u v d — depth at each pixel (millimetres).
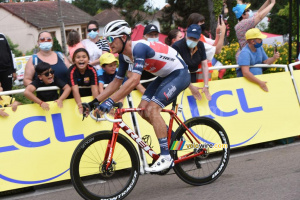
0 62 5297
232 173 4238
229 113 5047
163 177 4344
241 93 5152
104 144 3799
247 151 5137
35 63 4637
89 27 5695
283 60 7809
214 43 5699
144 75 4848
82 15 42688
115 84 3785
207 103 4969
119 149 4211
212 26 19578
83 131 4430
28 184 4160
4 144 4152
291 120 5309
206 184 3945
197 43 4730
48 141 4293
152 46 3629
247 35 5148
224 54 7984
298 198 3285
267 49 8242
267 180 3838
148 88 3961
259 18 5621
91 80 4516
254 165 4441
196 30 4527
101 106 3418
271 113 5230
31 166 4199
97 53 5625
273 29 34094
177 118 3924
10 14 37375
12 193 4281
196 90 4859
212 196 3553
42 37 4602
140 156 4617
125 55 3631
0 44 5320
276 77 5352
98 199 3543
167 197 3652
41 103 4266
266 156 4781
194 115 4879
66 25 39031
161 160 3691
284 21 33375
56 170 4277
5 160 4129
